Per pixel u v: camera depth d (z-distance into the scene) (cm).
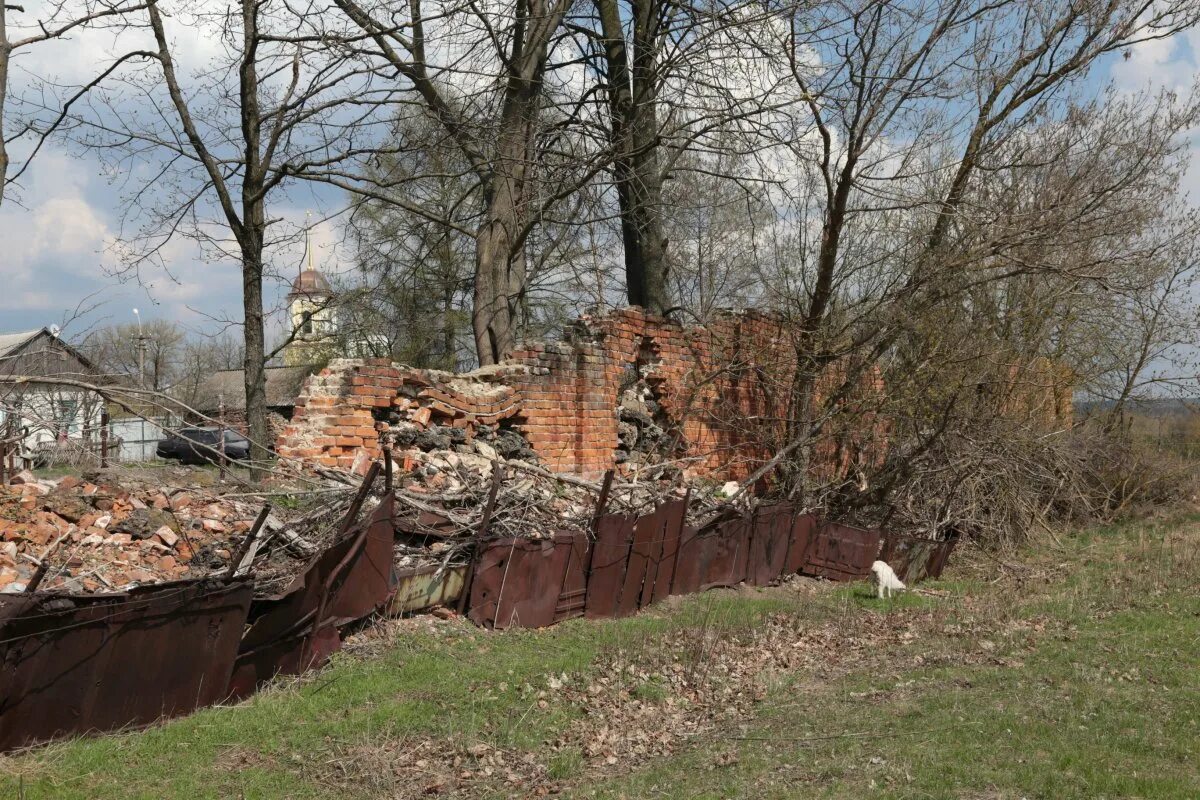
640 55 1672
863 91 1369
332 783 543
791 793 527
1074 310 1808
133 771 520
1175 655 870
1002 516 1591
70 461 827
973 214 1467
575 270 2547
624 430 1397
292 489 837
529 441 1225
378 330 2478
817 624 1034
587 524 964
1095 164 1589
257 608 654
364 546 735
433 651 763
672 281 2652
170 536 731
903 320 1455
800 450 1497
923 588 1327
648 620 977
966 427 1555
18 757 512
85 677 539
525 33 1493
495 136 1448
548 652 821
